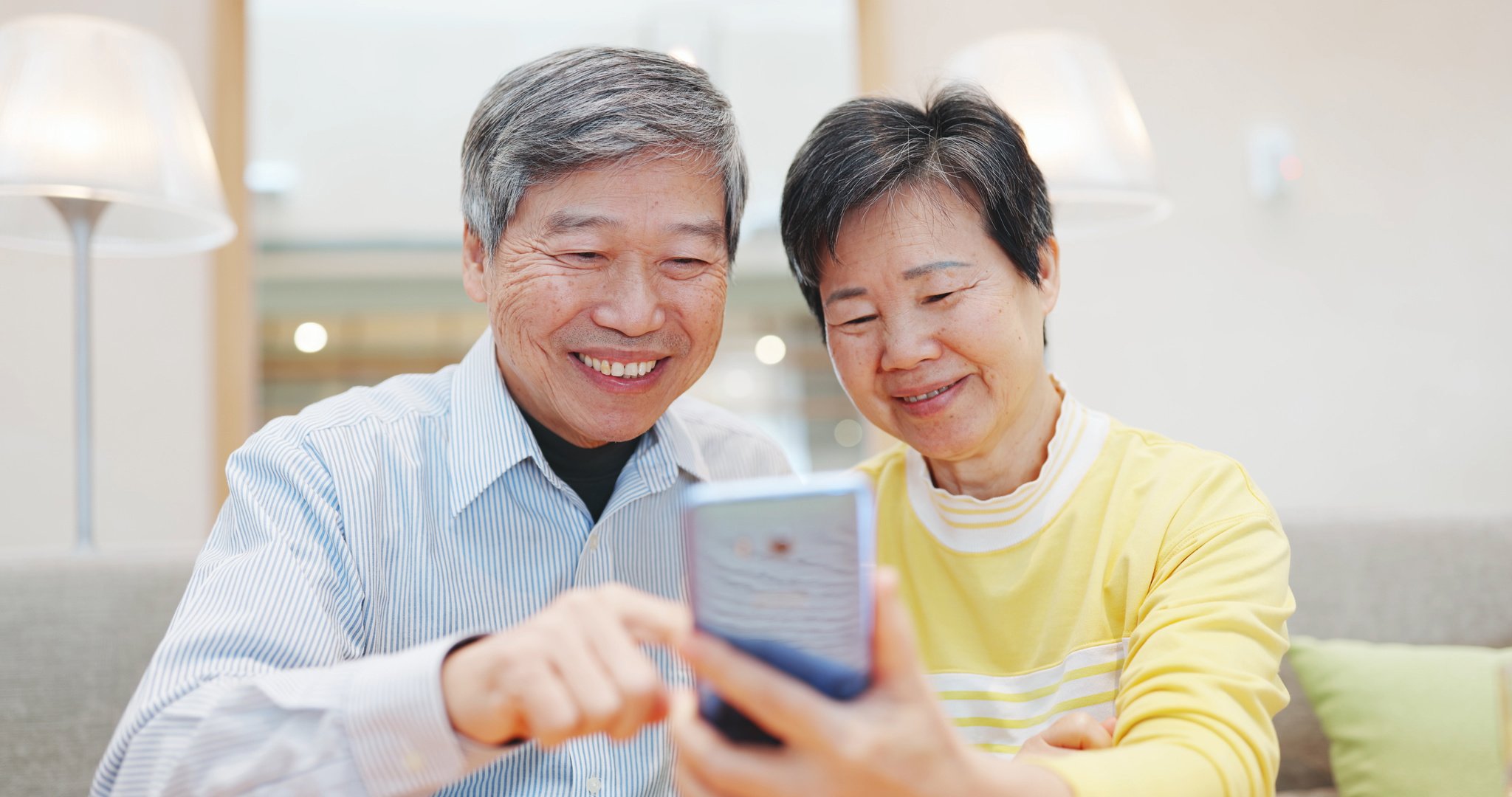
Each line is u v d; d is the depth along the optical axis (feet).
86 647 4.68
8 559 4.81
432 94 17.10
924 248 3.54
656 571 4.04
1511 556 5.41
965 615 3.94
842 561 1.62
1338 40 9.59
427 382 4.17
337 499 3.48
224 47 8.87
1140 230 9.40
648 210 3.43
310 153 17.26
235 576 3.07
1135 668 3.08
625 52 3.54
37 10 8.45
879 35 9.47
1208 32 9.58
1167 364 9.34
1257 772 2.66
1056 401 4.04
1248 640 3.03
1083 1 9.55
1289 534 5.41
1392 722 4.73
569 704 2.01
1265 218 9.46
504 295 3.59
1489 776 4.50
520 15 15.99
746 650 1.62
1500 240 9.43
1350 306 9.43
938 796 1.62
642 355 3.59
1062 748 3.00
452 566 3.66
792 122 15.11
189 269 8.65
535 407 3.87
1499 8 9.55
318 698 2.40
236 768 2.42
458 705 2.25
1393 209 9.48
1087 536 3.75
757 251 19.70
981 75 6.69
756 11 14.96
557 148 3.38
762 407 23.86
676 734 1.74
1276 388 9.37
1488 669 4.73
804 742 1.60
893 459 4.45
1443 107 9.52
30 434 8.18
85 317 6.39
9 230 6.57
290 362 24.72
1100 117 6.58
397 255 20.49
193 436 8.55
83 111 5.93
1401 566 5.38
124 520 8.36
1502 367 9.37
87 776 4.55
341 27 16.28
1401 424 9.36
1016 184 3.65
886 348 3.66
